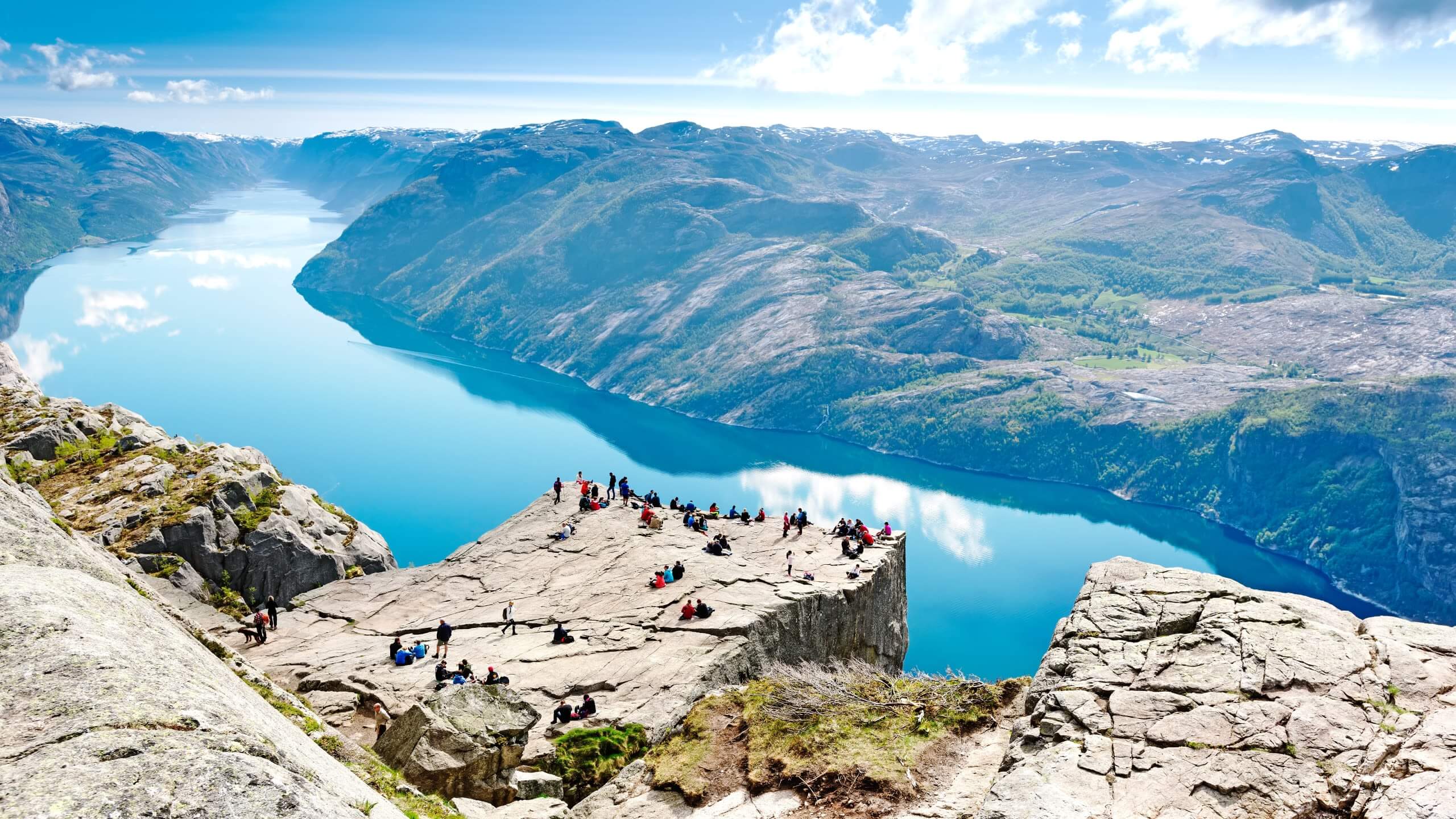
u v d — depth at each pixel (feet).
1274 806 55.11
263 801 28.73
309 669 126.52
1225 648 71.61
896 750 76.38
